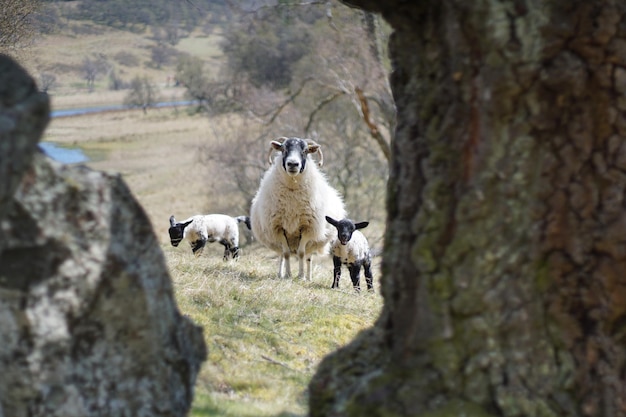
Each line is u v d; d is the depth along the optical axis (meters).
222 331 8.94
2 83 4.26
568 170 5.07
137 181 38.62
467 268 5.09
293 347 9.01
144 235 5.18
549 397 5.11
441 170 5.24
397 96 5.98
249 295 10.70
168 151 44.31
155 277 5.20
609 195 5.09
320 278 14.44
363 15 24.06
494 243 5.06
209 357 7.93
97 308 4.82
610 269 5.11
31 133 4.23
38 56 27.59
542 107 5.00
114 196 5.01
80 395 4.68
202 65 40.62
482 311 5.08
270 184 13.43
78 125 47.50
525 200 5.07
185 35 40.81
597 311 5.14
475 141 5.05
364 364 5.68
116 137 46.28
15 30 19.41
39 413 4.48
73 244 4.69
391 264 5.62
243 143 30.69
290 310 10.39
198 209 33.53
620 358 5.18
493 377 5.06
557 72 4.91
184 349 5.50
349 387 5.44
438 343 5.14
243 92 30.97
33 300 4.51
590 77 5.01
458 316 5.13
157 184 38.28
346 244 12.98
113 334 4.91
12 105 4.18
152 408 5.04
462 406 5.02
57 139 44.66
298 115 30.39
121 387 4.91
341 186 30.61
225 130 34.34
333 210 14.11
